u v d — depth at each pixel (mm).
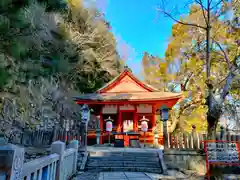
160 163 7465
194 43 13391
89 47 24281
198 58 13750
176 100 13234
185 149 7887
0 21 6930
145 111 14266
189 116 16375
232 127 11273
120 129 13914
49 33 17641
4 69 7949
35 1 11500
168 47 17500
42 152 6887
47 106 16828
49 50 18078
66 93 22219
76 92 23906
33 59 13289
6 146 1487
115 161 7645
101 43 26328
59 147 3906
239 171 6555
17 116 11930
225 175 6324
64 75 21719
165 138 8078
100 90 15367
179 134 8344
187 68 15328
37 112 14648
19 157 1578
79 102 13781
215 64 10148
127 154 8219
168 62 17406
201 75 14641
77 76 24031
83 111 9742
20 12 7820
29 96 13977
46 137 8227
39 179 2512
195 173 6949
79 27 24922
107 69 25531
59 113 18062
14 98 11891
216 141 6168
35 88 15445
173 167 7520
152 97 13273
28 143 8039
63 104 20156
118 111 14359
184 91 15578
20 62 10641
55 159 3467
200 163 7500
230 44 9070
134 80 15602
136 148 10461
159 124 16969
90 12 26547
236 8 7762
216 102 6195
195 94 15297
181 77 17016
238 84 8289
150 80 19859
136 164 7461
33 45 12570
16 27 7852
